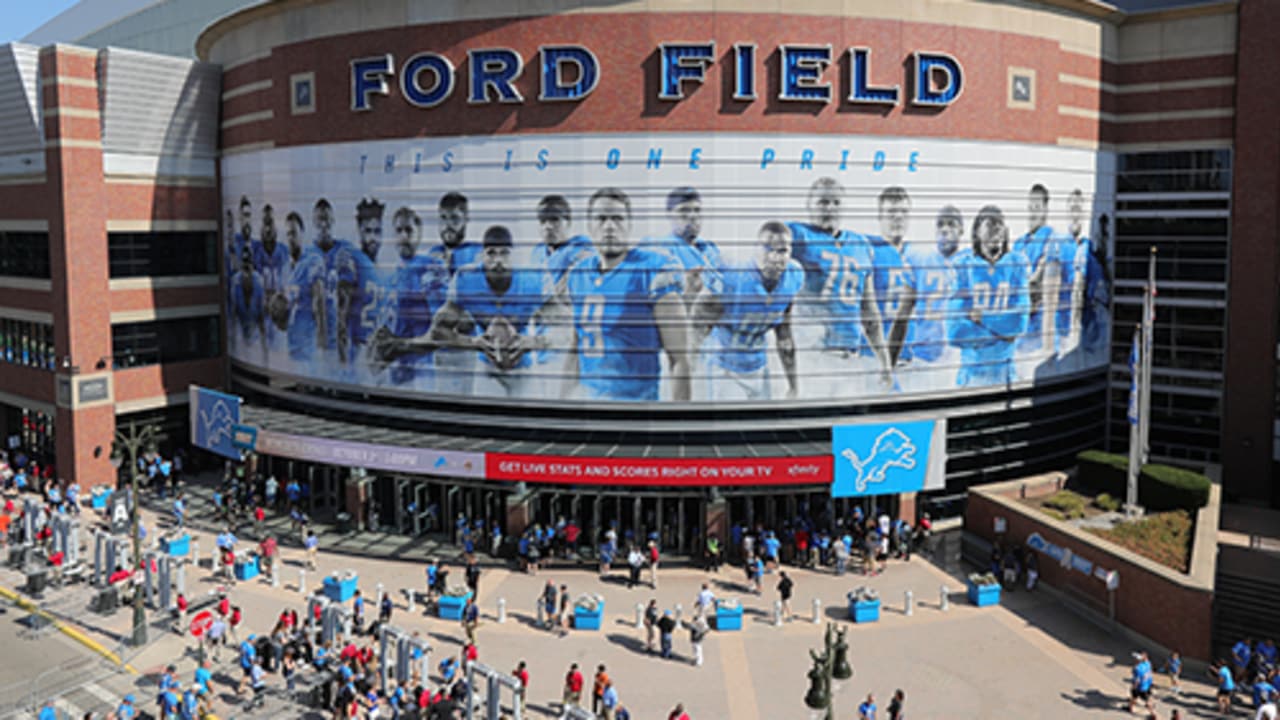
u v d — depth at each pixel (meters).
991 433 47.78
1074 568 37.19
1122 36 52.41
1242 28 50.12
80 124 51.16
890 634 35.00
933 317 45.09
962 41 44.41
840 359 43.78
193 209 55.75
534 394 43.78
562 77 42.12
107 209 52.47
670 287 42.47
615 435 43.47
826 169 42.78
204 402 49.34
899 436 41.78
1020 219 47.12
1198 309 52.69
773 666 32.59
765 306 42.88
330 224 47.16
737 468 40.31
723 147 42.06
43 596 39.22
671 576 40.47
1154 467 42.91
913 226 44.22
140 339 54.44
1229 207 51.28
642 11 41.53
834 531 43.38
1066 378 50.53
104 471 53.19
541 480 40.88
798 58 41.91
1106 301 52.94
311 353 49.06
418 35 43.66
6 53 50.66
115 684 32.03
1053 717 29.38
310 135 47.44
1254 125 50.22
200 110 54.59
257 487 49.38
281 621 32.78
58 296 51.88
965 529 43.75
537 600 37.97
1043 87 47.41
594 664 32.72
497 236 43.41
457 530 43.75
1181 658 32.69
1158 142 52.31
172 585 37.94
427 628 35.38
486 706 29.56
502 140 42.97
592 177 42.31
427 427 45.66
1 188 55.12
